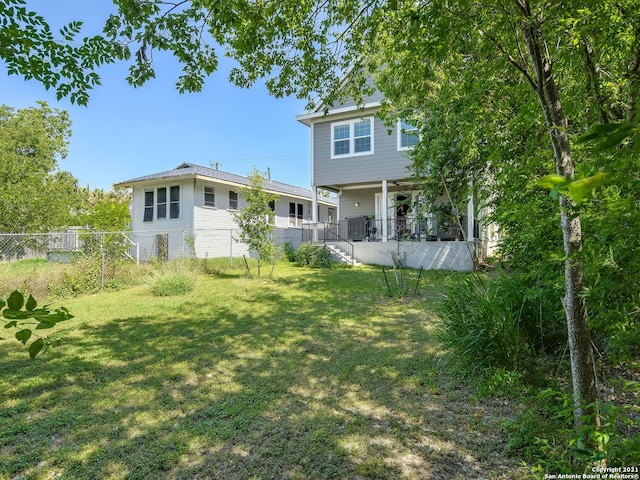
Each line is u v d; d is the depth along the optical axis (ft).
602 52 7.11
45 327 3.16
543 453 6.88
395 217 45.70
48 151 62.85
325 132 47.26
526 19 5.90
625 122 2.03
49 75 7.59
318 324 18.06
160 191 51.03
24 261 35.09
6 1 6.33
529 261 11.60
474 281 13.24
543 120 7.86
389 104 20.06
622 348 6.14
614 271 5.24
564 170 5.83
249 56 13.34
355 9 11.69
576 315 6.03
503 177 11.09
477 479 6.75
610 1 6.03
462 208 23.54
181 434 8.41
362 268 40.98
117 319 19.47
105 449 7.88
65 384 11.29
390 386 10.84
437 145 23.22
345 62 14.80
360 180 45.16
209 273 37.78
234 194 54.95
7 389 10.87
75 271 27.73
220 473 7.11
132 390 10.82
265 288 28.89
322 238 52.49
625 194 4.39
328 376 11.66
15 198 45.55
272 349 14.42
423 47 8.59
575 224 5.89
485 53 8.69
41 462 7.47
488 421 8.71
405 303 22.41
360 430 8.50
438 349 13.74
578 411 6.09
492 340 10.55
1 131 56.90
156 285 27.09
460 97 12.80
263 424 8.84
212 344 15.12
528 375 9.98
